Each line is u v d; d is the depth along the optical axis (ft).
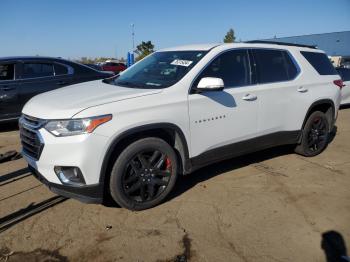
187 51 15.03
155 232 11.30
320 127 18.53
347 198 13.89
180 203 13.23
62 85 25.02
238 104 14.37
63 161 10.98
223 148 14.28
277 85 15.93
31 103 12.96
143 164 12.17
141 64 16.29
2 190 14.23
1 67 23.27
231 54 14.74
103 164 11.23
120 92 12.56
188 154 13.21
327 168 17.15
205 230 11.44
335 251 10.49
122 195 11.91
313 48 18.78
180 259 10.00
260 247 10.62
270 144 16.29
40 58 24.70
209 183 15.07
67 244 10.61
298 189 14.65
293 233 11.37
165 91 12.52
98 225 11.65
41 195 13.78
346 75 34.22
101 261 9.89
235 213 12.57
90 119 10.91
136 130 11.68
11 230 11.31
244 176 15.89
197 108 13.10
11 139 22.11
